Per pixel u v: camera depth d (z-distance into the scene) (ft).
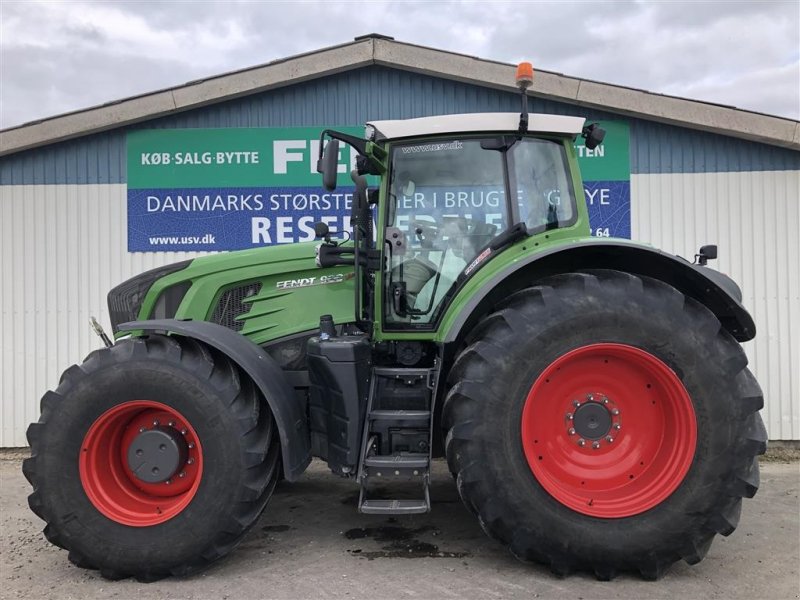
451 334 9.78
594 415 9.73
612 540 9.09
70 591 9.23
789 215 18.60
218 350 10.12
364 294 11.61
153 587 9.34
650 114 18.20
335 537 11.50
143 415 9.96
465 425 9.23
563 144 11.27
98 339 19.01
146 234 19.02
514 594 8.97
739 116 17.98
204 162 18.99
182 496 9.84
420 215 11.19
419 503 9.73
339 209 19.07
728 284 11.47
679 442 9.32
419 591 9.12
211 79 18.43
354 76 18.94
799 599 8.84
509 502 9.13
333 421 10.34
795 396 18.48
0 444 18.92
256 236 19.11
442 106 18.94
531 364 9.26
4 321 18.95
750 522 12.15
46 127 18.37
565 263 10.59
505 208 11.04
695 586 9.23
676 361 9.21
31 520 12.76
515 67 18.20
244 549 10.92
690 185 18.80
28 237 18.98
